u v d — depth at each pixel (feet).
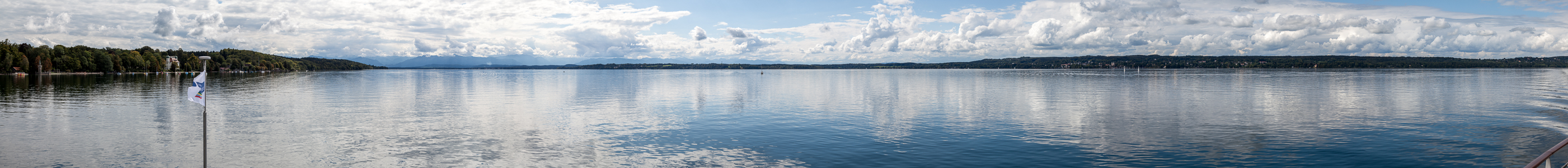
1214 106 156.04
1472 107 146.82
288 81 384.47
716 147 89.45
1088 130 104.68
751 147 88.79
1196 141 92.58
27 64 561.43
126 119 121.60
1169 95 206.80
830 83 351.87
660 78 496.23
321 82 359.46
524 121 120.57
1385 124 111.34
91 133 99.76
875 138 96.02
